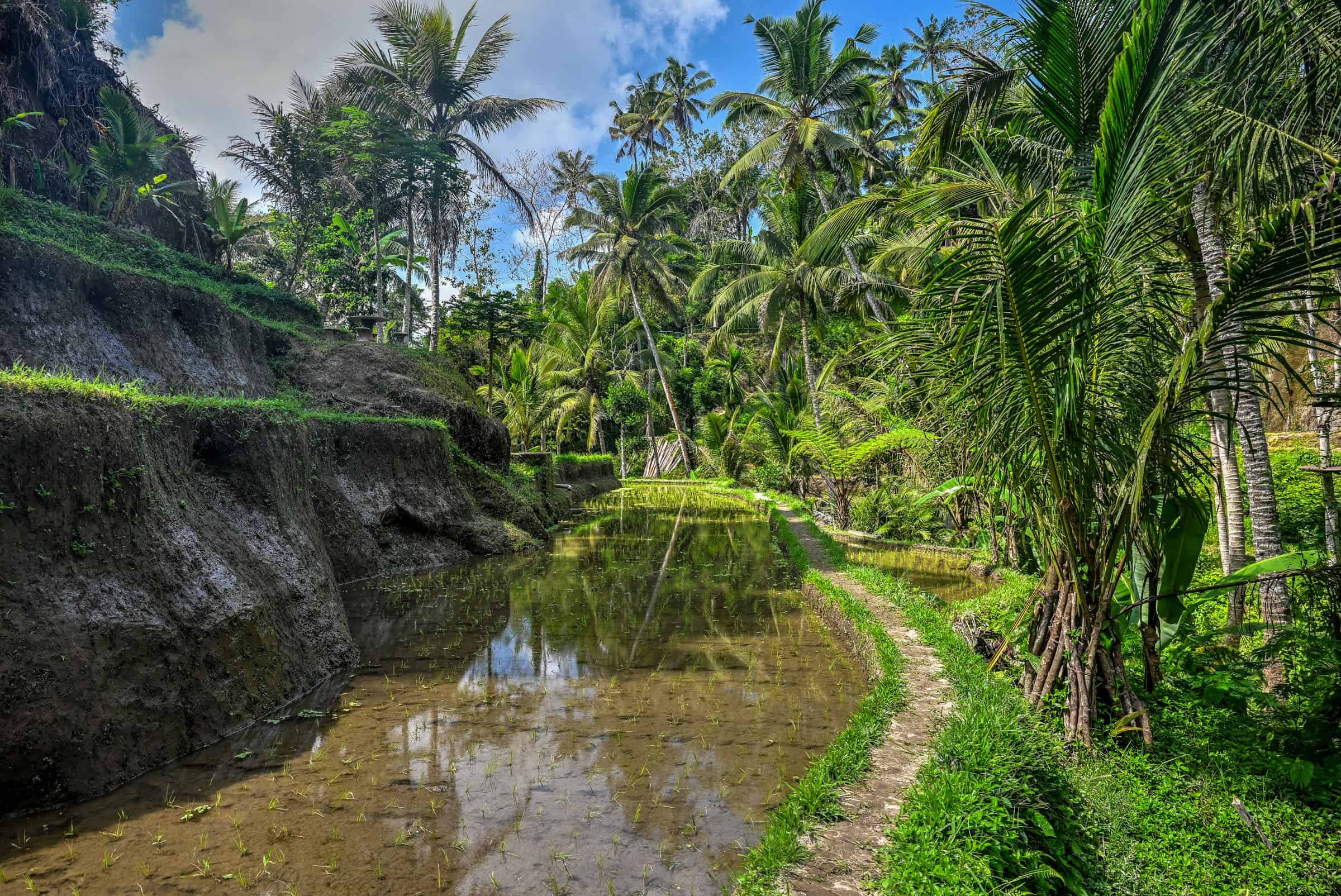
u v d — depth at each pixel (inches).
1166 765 174.2
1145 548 199.5
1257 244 140.7
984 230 156.8
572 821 153.4
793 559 478.9
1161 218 167.6
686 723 209.3
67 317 372.5
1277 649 189.6
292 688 226.8
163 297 442.3
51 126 559.8
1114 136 163.9
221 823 151.6
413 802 161.6
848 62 711.7
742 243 926.4
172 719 181.5
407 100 664.4
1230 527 254.1
